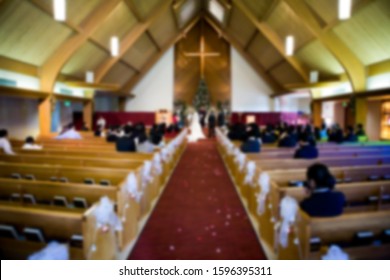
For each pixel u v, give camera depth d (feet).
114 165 14.97
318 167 7.90
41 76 32.32
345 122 42.57
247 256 10.32
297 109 68.28
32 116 38.14
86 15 30.19
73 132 28.07
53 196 10.85
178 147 29.37
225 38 59.98
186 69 62.39
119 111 61.82
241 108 62.64
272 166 14.49
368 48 28.40
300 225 7.79
